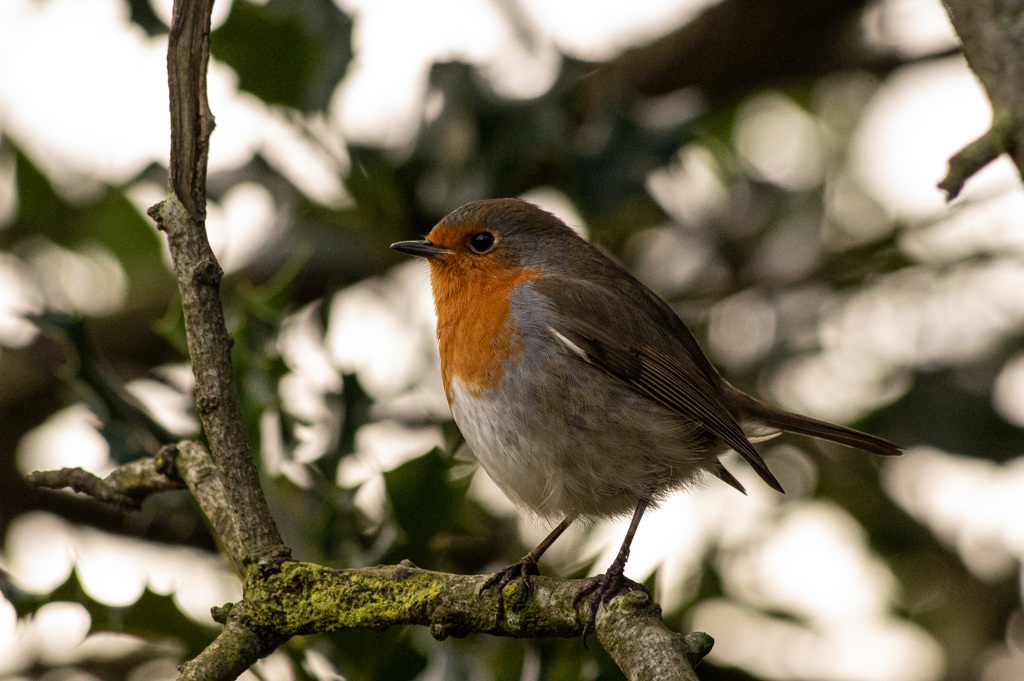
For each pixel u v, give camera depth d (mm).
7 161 11844
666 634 5570
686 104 9492
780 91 12359
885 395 10594
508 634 6242
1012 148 4809
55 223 11492
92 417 7867
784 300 10695
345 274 10344
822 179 11500
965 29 4945
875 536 10766
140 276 11680
